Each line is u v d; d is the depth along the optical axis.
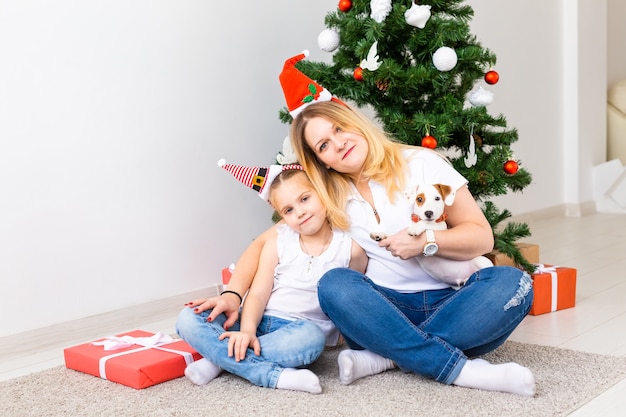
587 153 4.33
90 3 2.05
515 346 1.74
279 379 1.48
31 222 1.94
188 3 2.29
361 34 2.04
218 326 1.57
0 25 1.86
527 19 3.89
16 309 1.92
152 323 2.20
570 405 1.32
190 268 2.34
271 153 2.58
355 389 1.47
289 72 1.72
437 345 1.45
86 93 2.05
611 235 3.49
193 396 1.47
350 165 1.59
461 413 1.30
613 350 1.72
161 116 2.23
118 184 2.13
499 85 3.68
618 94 4.61
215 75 2.38
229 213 2.45
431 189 1.48
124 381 1.57
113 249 2.13
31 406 1.46
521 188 2.19
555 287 2.11
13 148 1.90
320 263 1.62
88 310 2.07
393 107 2.07
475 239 1.50
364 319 1.46
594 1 4.33
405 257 1.49
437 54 1.92
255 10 2.49
